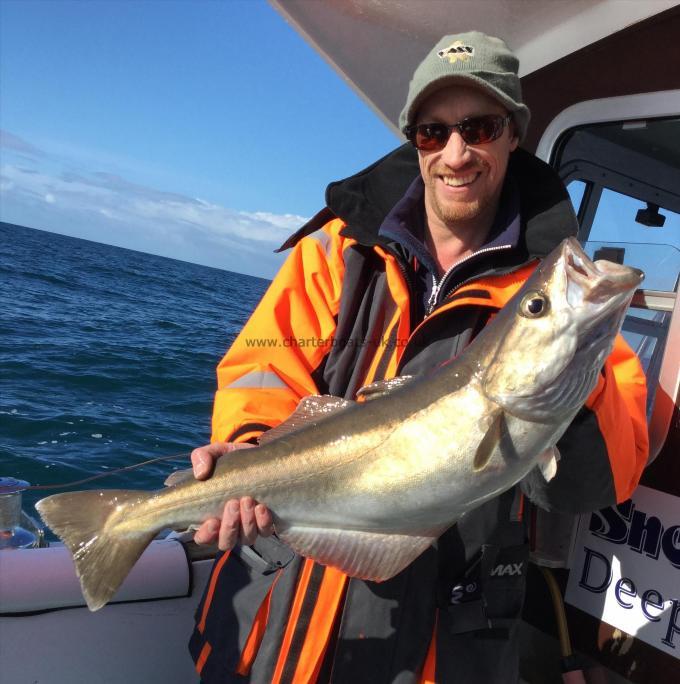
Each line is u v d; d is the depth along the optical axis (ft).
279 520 6.21
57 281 102.89
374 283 7.29
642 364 8.79
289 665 6.25
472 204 7.00
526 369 5.29
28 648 8.53
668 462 8.07
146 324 68.13
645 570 8.20
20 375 35.81
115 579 6.40
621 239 9.77
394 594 6.23
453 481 5.58
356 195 7.60
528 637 9.60
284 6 9.93
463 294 6.55
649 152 9.38
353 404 6.20
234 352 7.47
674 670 7.86
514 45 10.19
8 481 9.37
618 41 9.52
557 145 10.43
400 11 9.71
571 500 6.47
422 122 7.04
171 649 9.30
